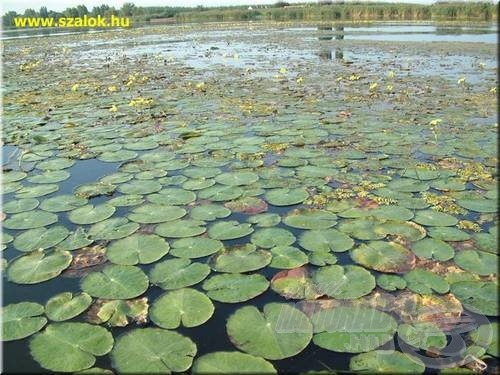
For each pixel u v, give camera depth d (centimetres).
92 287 381
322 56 1870
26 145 746
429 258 412
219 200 532
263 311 346
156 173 614
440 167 613
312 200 527
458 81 1123
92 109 985
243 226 471
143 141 753
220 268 403
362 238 445
